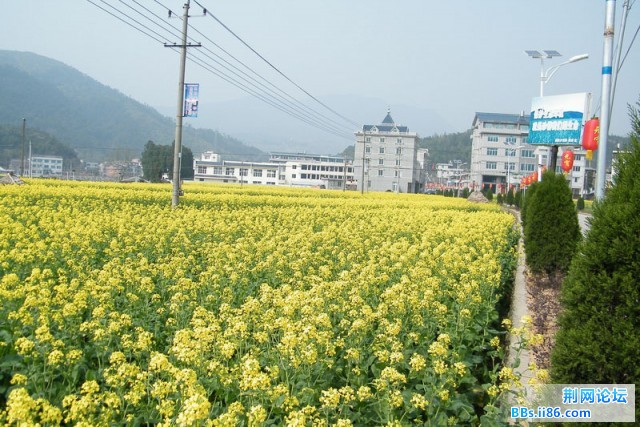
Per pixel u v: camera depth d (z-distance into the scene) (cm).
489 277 1008
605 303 517
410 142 10819
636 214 515
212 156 14612
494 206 3612
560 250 1371
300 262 1170
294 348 596
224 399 586
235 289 1015
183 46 2492
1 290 771
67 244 1245
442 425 529
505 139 9531
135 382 525
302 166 12500
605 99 1130
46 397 555
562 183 1420
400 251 1327
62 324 698
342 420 456
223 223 1812
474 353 791
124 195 2744
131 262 1128
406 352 681
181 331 600
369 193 5516
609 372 504
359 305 813
